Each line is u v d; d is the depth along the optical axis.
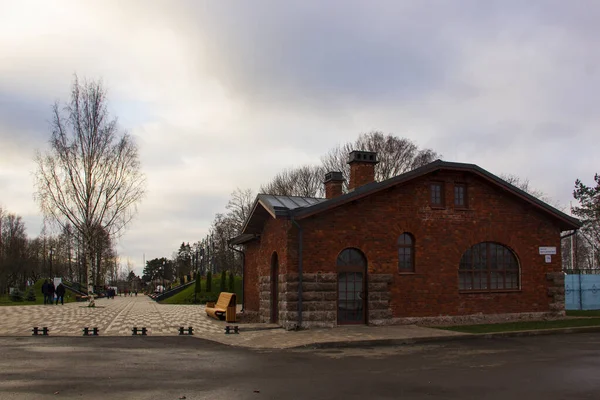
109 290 66.25
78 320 24.05
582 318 22.97
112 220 36.31
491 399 9.21
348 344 16.19
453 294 21.27
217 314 24.94
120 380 10.54
